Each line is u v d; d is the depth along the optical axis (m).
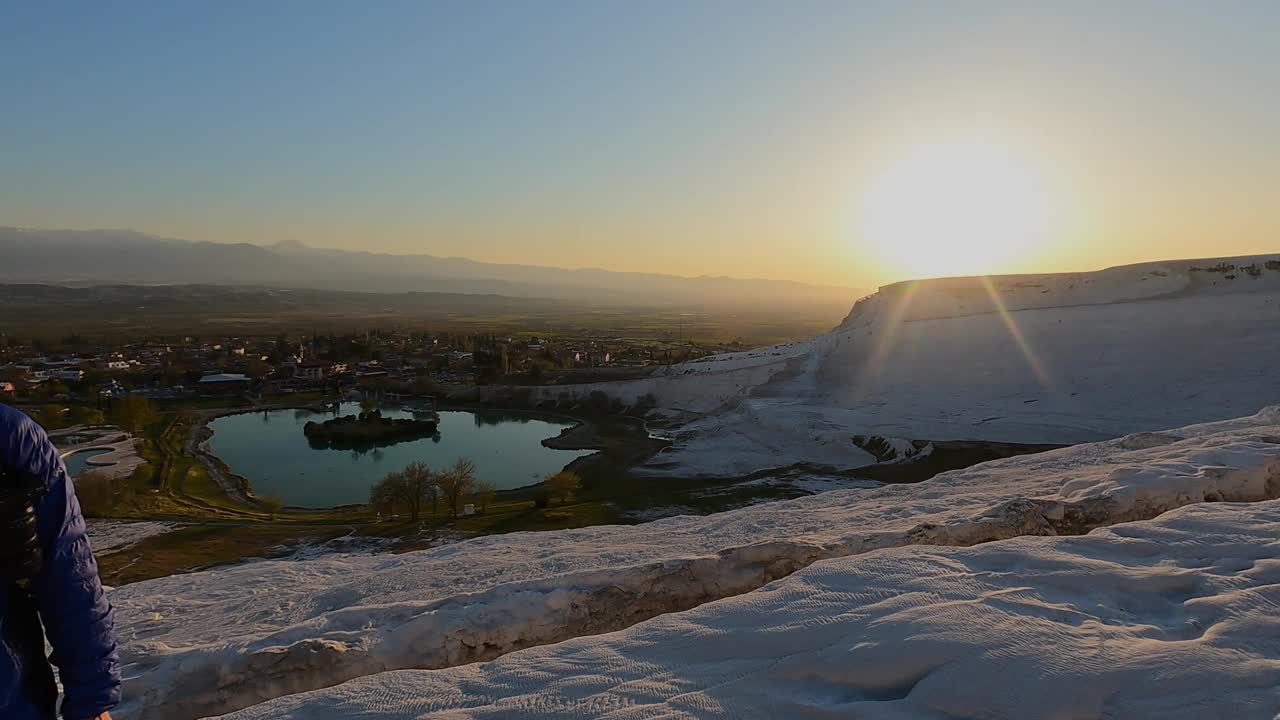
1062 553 7.38
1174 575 6.70
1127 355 65.94
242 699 8.30
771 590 6.99
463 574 14.41
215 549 37.00
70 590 2.80
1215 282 93.31
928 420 57.28
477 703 5.43
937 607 6.05
